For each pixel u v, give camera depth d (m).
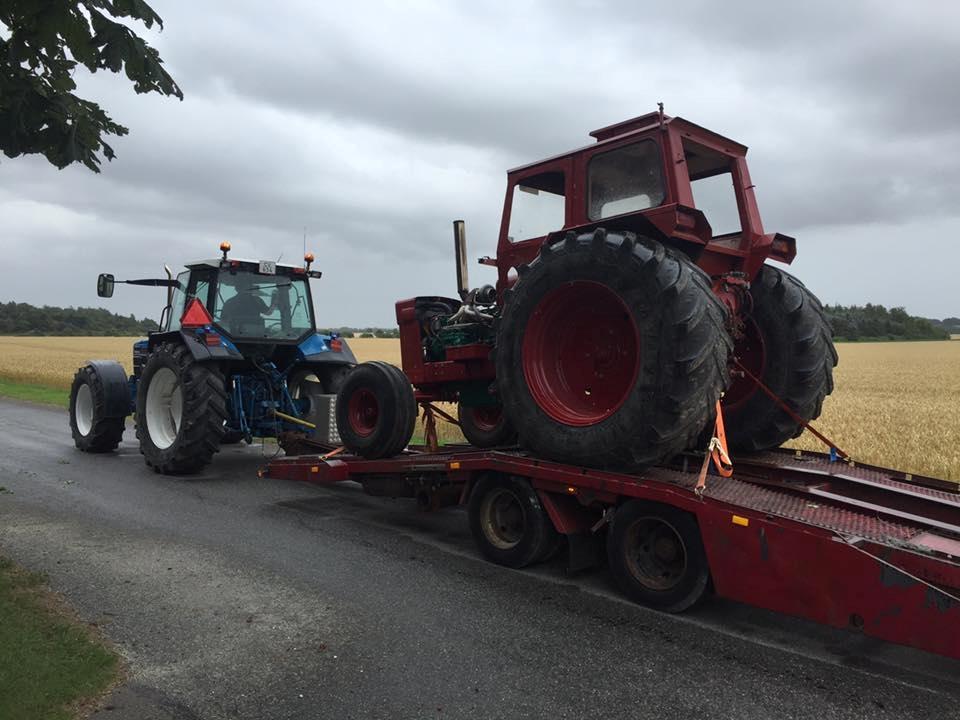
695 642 3.63
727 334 4.08
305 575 4.62
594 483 4.18
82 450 9.57
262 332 8.76
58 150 4.00
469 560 4.97
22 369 25.36
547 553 4.64
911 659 3.48
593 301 4.53
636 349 4.25
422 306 6.15
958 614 2.95
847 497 4.33
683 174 4.31
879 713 2.96
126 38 3.50
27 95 3.80
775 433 5.18
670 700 3.06
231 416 8.48
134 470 8.30
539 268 4.60
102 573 4.59
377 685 3.16
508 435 6.66
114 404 9.17
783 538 3.44
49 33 3.44
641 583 4.09
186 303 8.76
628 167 4.59
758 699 3.07
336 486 7.58
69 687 3.00
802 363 5.02
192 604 4.09
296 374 9.12
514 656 3.46
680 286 3.91
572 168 4.92
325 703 3.00
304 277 9.16
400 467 5.52
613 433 4.10
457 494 5.39
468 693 3.10
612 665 3.38
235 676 3.23
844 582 3.25
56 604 4.01
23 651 3.22
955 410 15.81
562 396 4.62
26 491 6.97
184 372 7.65
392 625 3.82
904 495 4.19
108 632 3.68
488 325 5.53
